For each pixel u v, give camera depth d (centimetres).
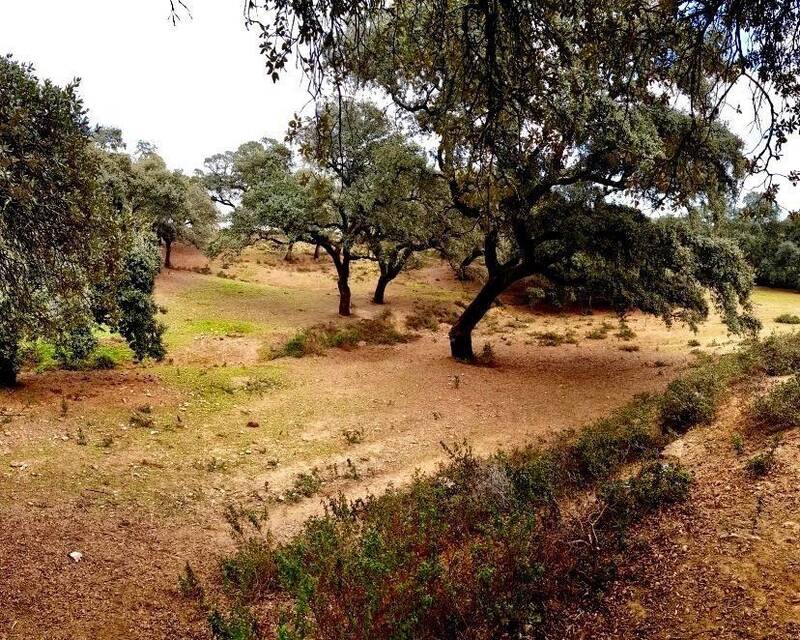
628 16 388
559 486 644
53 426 958
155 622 491
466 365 1734
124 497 761
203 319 2205
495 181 482
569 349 2108
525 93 413
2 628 455
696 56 389
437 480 724
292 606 498
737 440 646
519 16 376
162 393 1230
